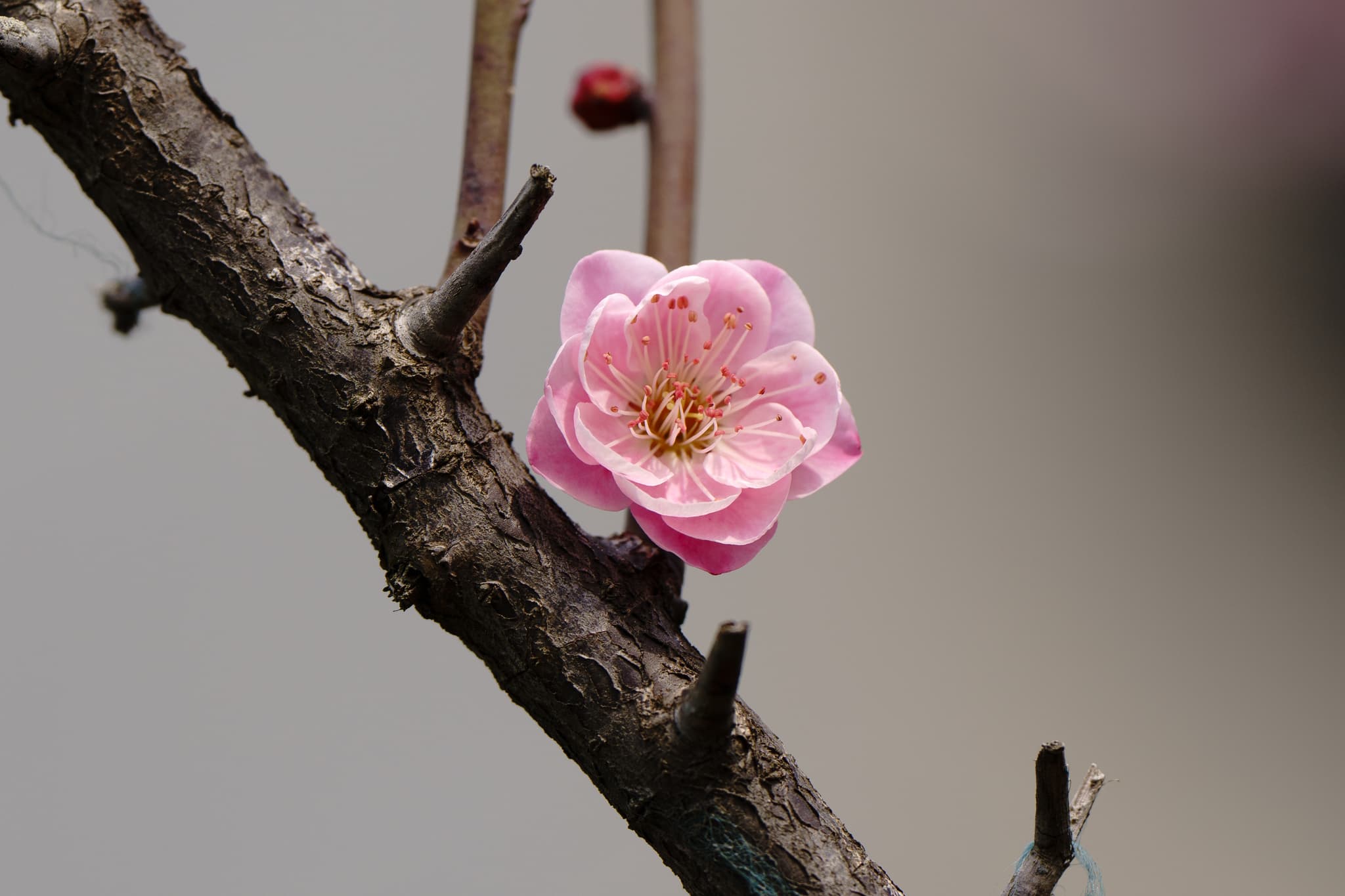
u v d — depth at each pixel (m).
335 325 0.44
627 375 0.44
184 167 0.44
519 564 0.43
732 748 0.43
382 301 0.44
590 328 0.44
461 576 0.43
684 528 0.44
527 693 0.43
